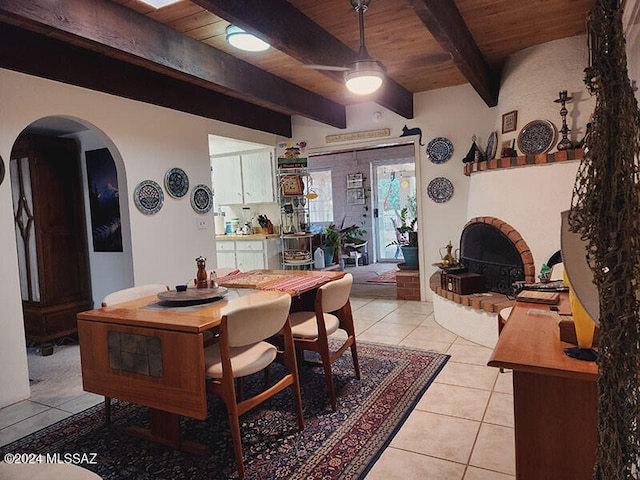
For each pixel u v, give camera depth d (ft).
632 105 2.82
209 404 9.39
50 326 14.28
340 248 27.04
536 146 12.51
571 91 12.01
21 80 10.36
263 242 19.80
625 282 2.81
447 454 7.12
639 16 7.33
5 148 9.96
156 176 13.94
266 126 18.60
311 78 14.70
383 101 15.14
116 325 7.27
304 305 11.18
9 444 7.93
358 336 13.85
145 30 9.55
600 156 2.85
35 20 7.38
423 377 10.27
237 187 21.43
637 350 2.83
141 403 7.14
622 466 2.91
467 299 12.77
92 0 8.40
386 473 6.68
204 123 15.81
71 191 15.17
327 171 32.71
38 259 14.20
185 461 7.21
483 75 13.28
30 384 10.92
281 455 7.29
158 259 13.98
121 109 12.82
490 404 8.79
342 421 8.36
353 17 9.95
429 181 17.66
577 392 4.78
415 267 19.39
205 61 11.35
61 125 14.08
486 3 9.91
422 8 8.20
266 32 8.51
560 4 10.05
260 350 7.79
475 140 16.28
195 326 6.54
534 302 7.00
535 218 12.08
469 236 14.34
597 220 2.87
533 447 5.01
